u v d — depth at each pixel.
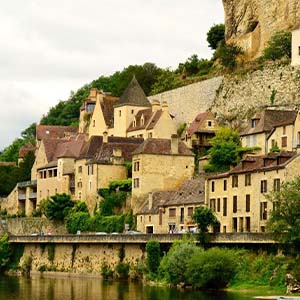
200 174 167.38
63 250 157.88
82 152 186.75
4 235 171.62
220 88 195.62
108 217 169.50
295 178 123.69
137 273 138.75
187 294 117.00
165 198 158.62
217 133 180.75
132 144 184.00
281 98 180.88
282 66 183.62
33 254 165.00
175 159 167.88
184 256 126.94
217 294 116.31
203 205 145.38
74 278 148.62
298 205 114.50
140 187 166.00
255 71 189.00
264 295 113.50
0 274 165.50
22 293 123.88
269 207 129.50
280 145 159.75
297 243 114.88
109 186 175.88
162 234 135.12
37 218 182.50
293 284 115.06
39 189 199.12
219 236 127.62
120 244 144.12
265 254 121.19
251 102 187.12
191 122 199.62
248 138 169.62
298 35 181.38
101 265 148.00
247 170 135.25
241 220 136.12
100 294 120.69
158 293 119.56
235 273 121.75
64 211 180.38
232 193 138.50
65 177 188.88
